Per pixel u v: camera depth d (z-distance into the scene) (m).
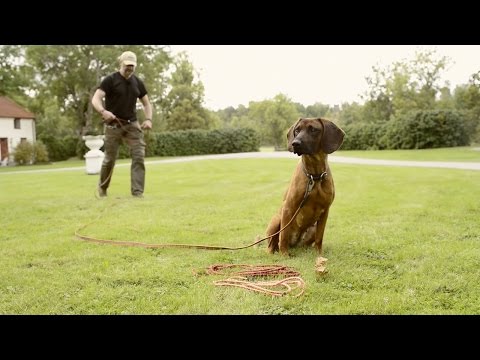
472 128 31.72
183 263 3.62
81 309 2.67
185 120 52.75
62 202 7.39
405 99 42.22
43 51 33.09
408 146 28.12
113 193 8.61
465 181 9.10
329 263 3.55
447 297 2.75
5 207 6.94
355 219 5.43
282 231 3.83
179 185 10.12
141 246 4.26
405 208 6.12
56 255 3.96
